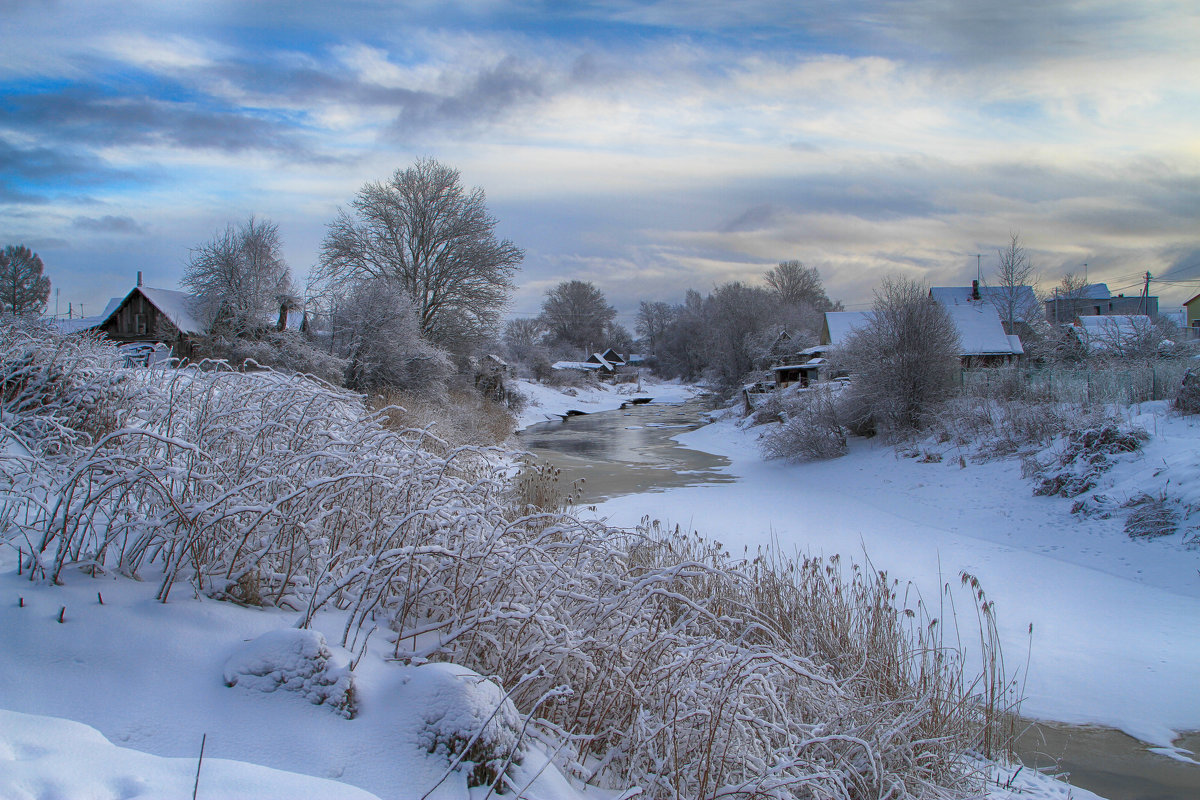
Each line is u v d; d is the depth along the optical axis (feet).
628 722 11.73
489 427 94.94
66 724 7.14
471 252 119.14
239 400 16.12
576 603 13.32
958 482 53.83
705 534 42.22
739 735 11.30
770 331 166.20
